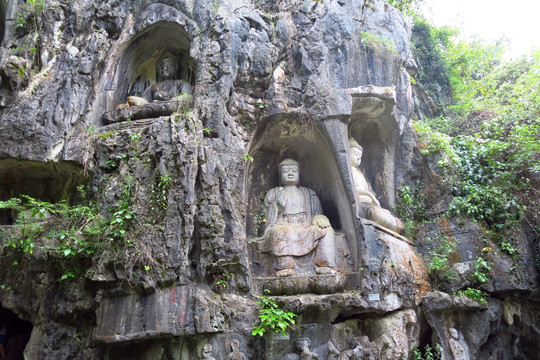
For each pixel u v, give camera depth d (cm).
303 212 888
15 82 812
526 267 893
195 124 752
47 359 690
